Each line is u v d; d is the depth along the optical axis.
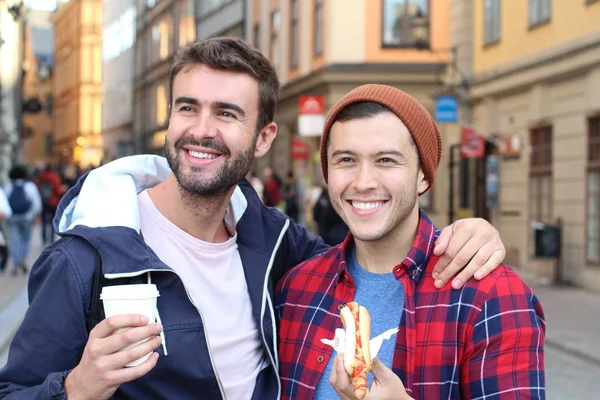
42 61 27.33
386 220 2.13
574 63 11.59
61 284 2.05
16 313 8.70
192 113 2.28
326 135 2.23
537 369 1.98
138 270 2.08
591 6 11.27
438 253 2.12
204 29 34.94
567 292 11.37
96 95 58.91
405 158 2.13
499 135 14.89
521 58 13.50
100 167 2.33
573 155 11.95
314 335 2.28
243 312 2.35
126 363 1.81
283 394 2.33
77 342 2.05
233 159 2.27
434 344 2.05
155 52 43.78
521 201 13.84
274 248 2.48
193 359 2.17
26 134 24.33
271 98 2.39
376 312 2.19
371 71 19.55
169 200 2.33
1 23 23.22
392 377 1.86
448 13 19.22
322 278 2.38
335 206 2.21
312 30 21.55
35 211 12.92
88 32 58.88
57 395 1.87
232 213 2.46
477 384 2.00
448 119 14.66
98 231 2.09
